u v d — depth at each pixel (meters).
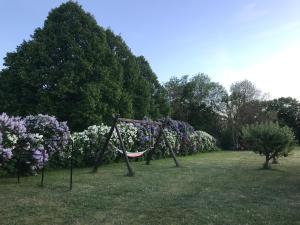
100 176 10.02
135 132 14.99
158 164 14.13
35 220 5.28
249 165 14.12
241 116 34.41
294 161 16.28
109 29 23.83
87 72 18.84
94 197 6.89
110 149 13.22
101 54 19.88
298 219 5.47
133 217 5.51
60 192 7.36
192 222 5.25
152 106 26.92
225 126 35.25
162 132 13.84
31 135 9.78
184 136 20.25
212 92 39.50
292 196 7.29
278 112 43.22
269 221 5.32
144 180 9.28
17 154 9.43
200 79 39.81
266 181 9.41
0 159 8.80
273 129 12.72
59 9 19.91
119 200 6.67
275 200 6.86
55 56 18.81
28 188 7.80
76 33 19.36
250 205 6.37
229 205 6.35
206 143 25.20
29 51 18.53
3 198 6.71
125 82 23.39
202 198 6.95
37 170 10.39
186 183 8.84
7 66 19.09
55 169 11.69
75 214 5.63
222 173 11.12
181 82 40.00
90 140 12.80
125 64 23.84
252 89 37.94
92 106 17.94
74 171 11.32
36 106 17.83
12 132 9.24
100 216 5.54
